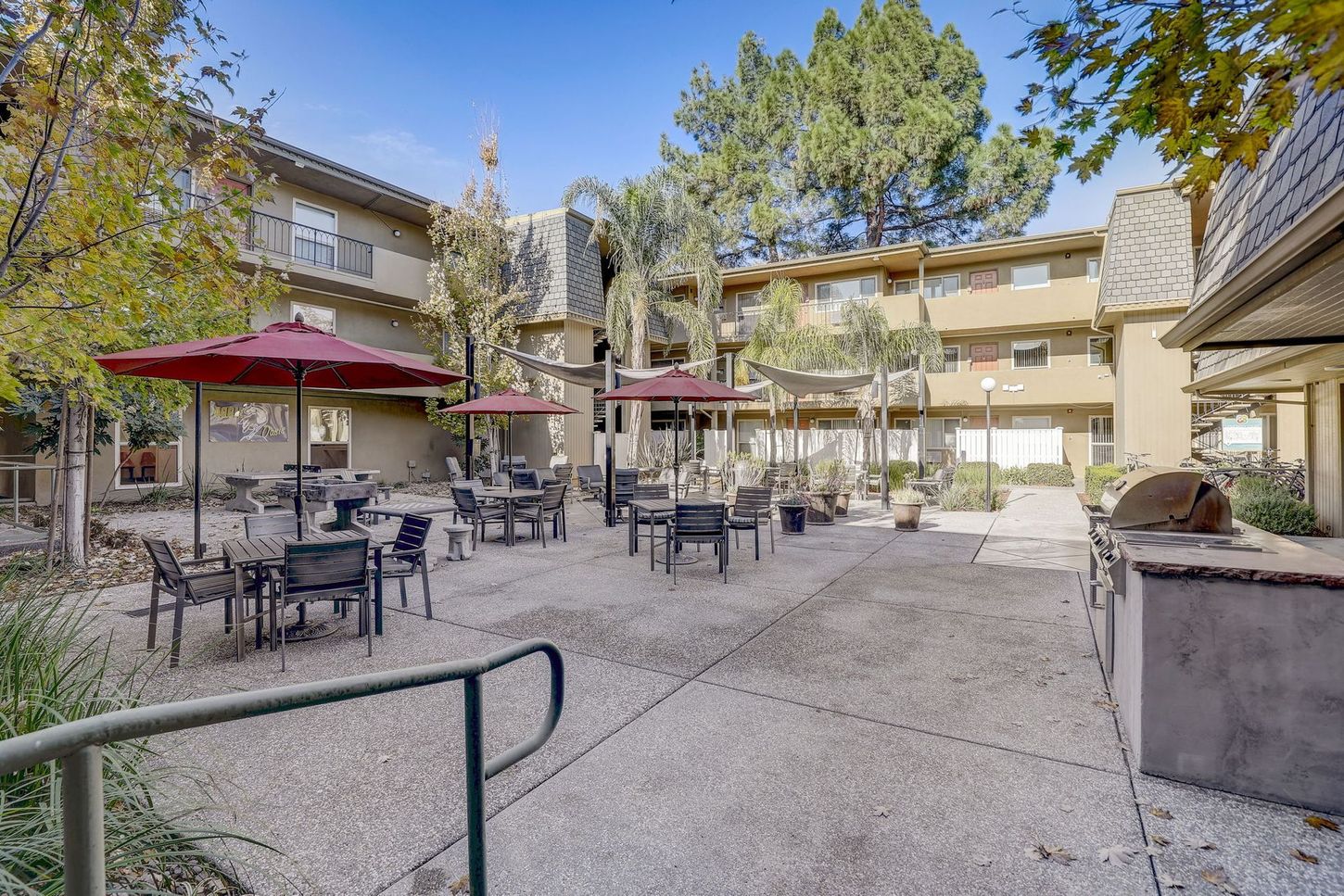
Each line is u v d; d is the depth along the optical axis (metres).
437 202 18.45
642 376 13.91
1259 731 2.84
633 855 2.53
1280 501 9.09
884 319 18.48
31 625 2.88
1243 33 1.44
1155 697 3.03
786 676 4.37
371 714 3.78
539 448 20.36
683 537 7.30
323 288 17.34
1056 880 2.35
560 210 19.42
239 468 16.44
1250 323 4.37
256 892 2.30
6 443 12.56
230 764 3.19
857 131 26.55
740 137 31.41
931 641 5.08
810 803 2.87
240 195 4.53
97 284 3.87
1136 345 16.81
